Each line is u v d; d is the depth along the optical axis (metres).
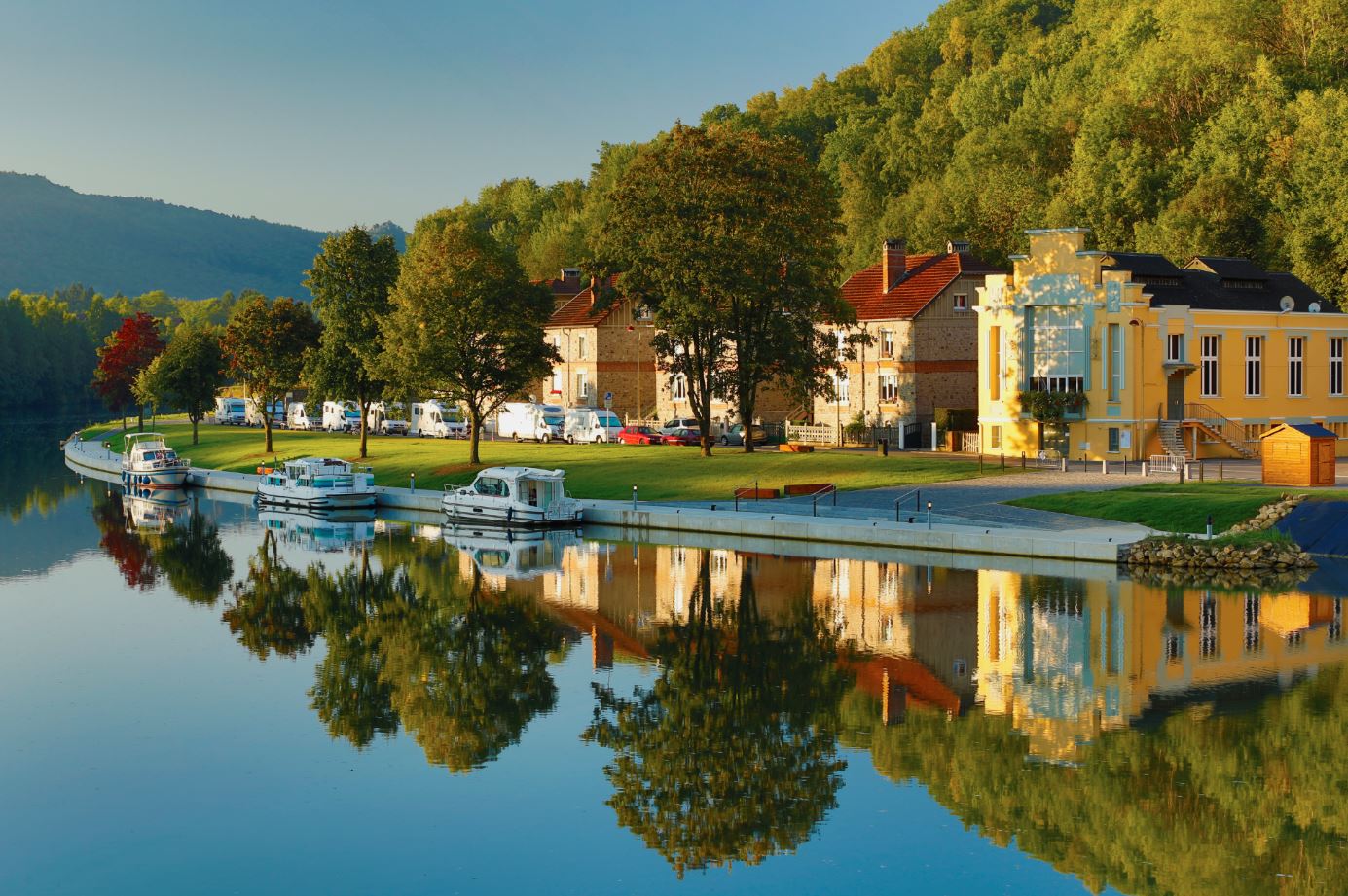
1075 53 167.75
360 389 100.44
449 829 28.45
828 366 87.19
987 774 30.83
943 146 168.38
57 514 84.75
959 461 78.75
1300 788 29.33
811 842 27.62
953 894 25.05
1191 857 26.17
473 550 65.38
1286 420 86.31
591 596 51.94
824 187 85.44
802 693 37.91
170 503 91.44
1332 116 104.25
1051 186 132.00
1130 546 53.06
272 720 36.31
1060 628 43.50
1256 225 108.19
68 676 40.97
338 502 82.62
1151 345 80.00
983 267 98.81
